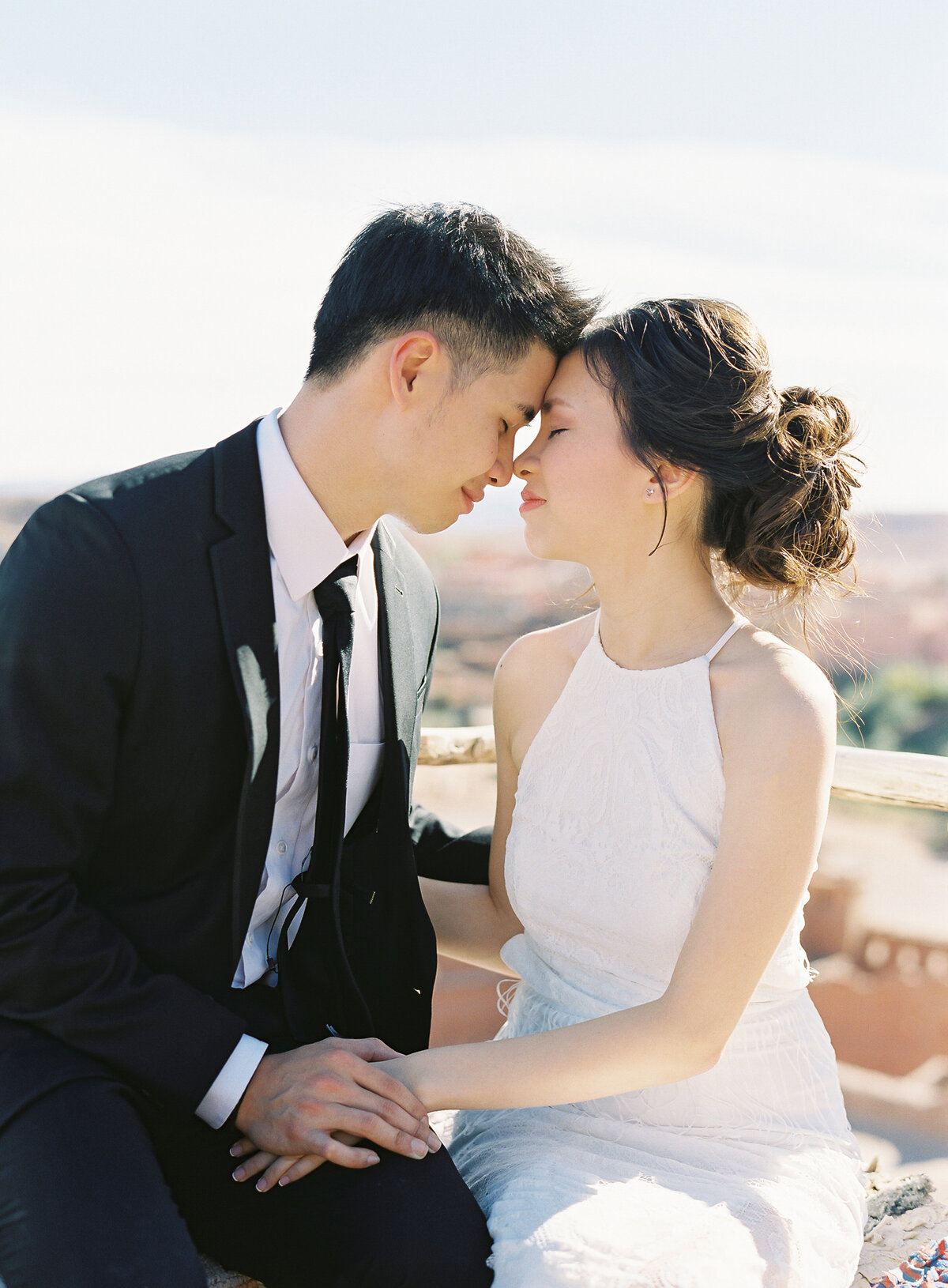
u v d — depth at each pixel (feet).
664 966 5.40
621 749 5.52
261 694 5.07
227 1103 4.88
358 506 5.43
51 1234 4.12
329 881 5.43
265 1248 4.73
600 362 5.37
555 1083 4.90
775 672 5.26
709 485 5.51
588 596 6.53
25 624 4.73
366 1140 4.90
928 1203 6.69
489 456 5.44
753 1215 4.83
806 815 5.04
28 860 4.71
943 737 47.96
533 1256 4.46
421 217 5.33
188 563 5.03
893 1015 16.56
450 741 8.89
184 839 5.19
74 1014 4.72
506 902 6.48
